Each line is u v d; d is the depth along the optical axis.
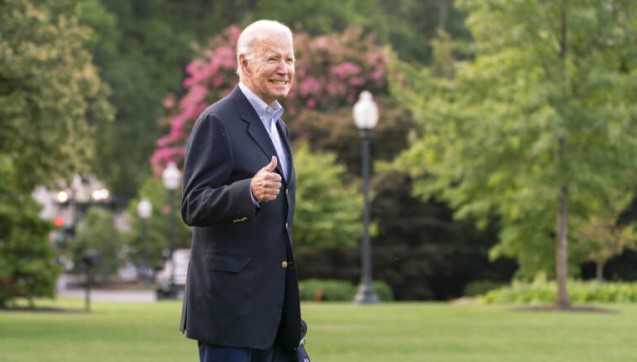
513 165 49.56
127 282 131.88
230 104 12.67
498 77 49.31
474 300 65.06
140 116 125.25
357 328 36.50
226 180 12.43
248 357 12.43
